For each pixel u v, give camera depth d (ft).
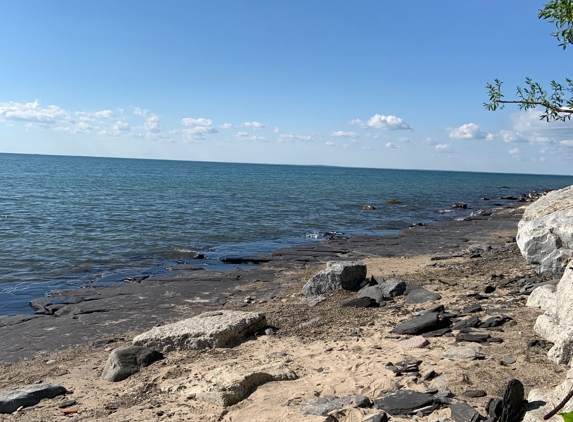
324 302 36.52
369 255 61.36
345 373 21.18
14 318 36.17
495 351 21.80
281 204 133.18
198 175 332.19
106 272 52.42
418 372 20.27
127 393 21.76
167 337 27.27
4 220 85.51
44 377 25.00
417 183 322.14
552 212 35.65
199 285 46.52
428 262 53.42
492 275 38.93
